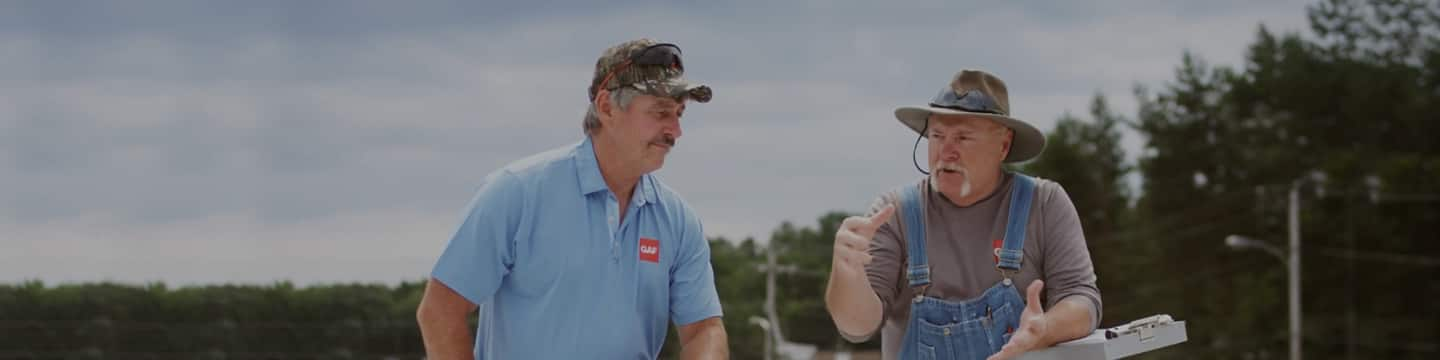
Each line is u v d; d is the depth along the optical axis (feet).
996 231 14.16
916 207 14.37
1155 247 147.33
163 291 111.86
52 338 110.32
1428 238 127.65
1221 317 139.74
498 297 13.69
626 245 13.65
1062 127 164.14
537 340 13.47
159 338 111.34
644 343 13.93
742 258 166.20
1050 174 161.79
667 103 12.94
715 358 14.20
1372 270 128.88
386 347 110.63
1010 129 14.08
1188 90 146.82
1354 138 133.69
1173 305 144.56
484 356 14.19
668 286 14.15
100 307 111.34
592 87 13.30
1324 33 135.33
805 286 165.48
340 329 110.63
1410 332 126.52
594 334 13.44
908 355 14.34
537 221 13.29
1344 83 132.16
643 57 12.96
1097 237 158.71
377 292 112.27
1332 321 130.21
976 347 14.02
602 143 13.34
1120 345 12.80
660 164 13.20
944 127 13.94
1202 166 145.89
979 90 13.89
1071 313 13.34
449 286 13.24
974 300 14.06
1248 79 140.77
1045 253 14.17
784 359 156.46
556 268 13.34
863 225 13.47
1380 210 128.16
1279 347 134.51
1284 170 135.54
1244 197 138.51
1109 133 164.04
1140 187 150.82
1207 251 143.33
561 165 13.43
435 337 13.37
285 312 111.65
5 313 110.63
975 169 13.96
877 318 13.94
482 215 13.20
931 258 14.23
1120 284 151.12
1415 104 128.57
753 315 158.40
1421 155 129.70
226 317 111.55
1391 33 132.46
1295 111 136.87
